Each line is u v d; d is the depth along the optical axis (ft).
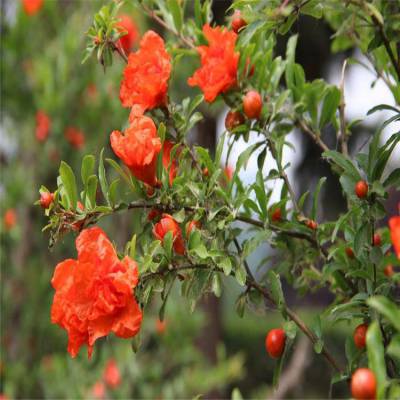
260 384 13.16
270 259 2.89
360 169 2.60
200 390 6.34
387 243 2.67
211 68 2.76
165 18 3.06
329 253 2.69
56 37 6.55
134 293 2.50
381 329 2.49
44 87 6.16
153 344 7.02
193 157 2.73
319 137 2.93
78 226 2.58
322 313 2.76
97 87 6.26
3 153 6.83
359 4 2.53
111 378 5.65
